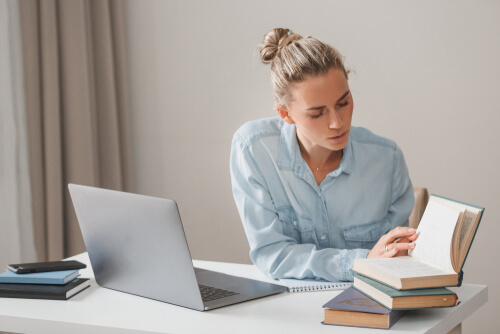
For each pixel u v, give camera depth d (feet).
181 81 10.09
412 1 8.98
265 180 5.77
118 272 5.11
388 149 5.98
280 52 5.37
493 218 8.95
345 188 5.80
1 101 8.63
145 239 4.73
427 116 9.11
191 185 10.25
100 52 9.68
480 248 9.04
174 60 10.09
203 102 10.03
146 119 10.31
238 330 4.24
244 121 9.89
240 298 4.83
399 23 9.07
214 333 4.20
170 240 4.56
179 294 4.71
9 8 8.68
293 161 5.74
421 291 4.25
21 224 8.93
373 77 9.27
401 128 9.24
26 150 8.93
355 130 5.95
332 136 5.20
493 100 8.80
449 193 9.12
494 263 9.00
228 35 9.80
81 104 9.30
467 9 8.77
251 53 9.73
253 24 9.68
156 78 10.19
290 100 5.24
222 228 10.21
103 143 9.84
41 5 8.77
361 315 4.23
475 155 8.95
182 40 10.02
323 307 4.31
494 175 8.89
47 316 4.61
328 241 5.86
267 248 5.56
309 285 5.14
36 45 8.77
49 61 8.88
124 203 4.75
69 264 5.38
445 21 8.87
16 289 5.05
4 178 8.73
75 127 9.25
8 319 4.66
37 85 8.81
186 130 10.17
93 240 5.22
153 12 10.08
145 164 10.40
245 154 5.82
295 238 5.83
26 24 8.66
